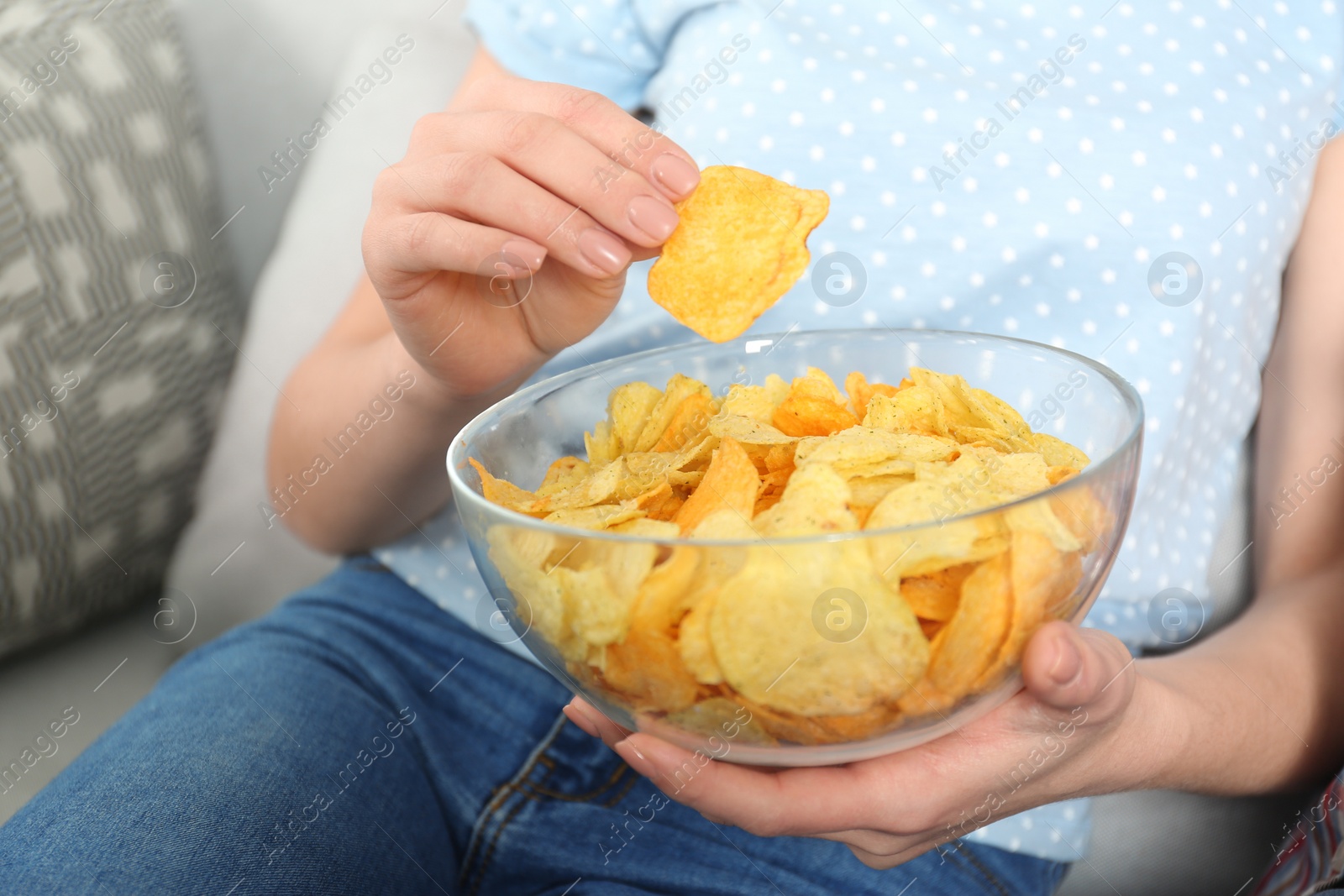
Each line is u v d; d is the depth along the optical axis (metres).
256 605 0.87
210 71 0.96
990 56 0.62
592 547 0.38
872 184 0.61
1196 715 0.54
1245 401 0.66
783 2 0.63
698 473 0.44
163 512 0.86
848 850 0.55
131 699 0.80
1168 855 0.62
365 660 0.61
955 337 0.50
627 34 0.70
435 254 0.48
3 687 0.79
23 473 0.74
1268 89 0.63
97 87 0.81
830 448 0.42
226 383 0.92
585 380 0.50
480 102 0.52
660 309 0.63
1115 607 0.62
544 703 0.60
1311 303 0.67
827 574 0.36
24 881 0.48
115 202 0.80
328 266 0.88
